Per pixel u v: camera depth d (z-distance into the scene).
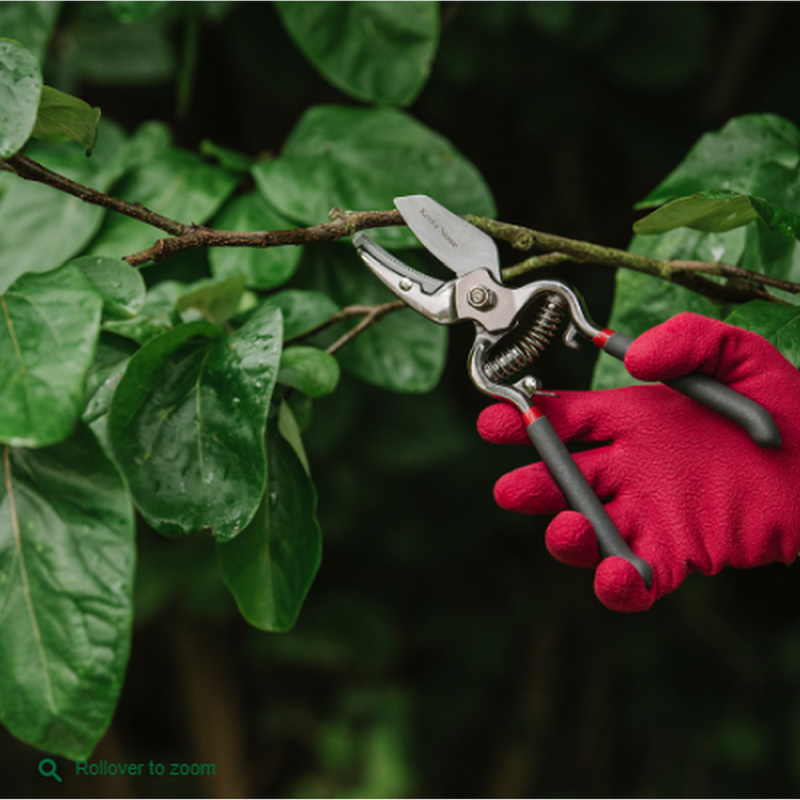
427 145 1.00
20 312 0.72
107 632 0.74
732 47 1.83
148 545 1.92
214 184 1.00
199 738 2.52
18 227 0.99
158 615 2.21
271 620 0.83
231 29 1.55
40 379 0.70
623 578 0.70
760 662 2.41
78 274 0.73
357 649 2.34
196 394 0.79
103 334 0.82
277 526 0.83
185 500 0.78
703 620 2.44
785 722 2.39
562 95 1.73
